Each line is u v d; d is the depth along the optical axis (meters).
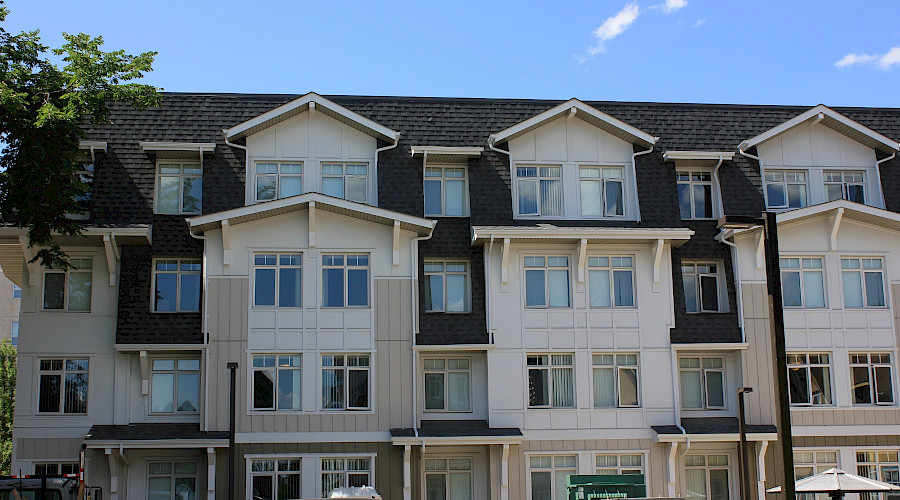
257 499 31.11
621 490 27.11
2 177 27.58
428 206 34.19
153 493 31.22
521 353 32.81
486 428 32.00
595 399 33.03
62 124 27.47
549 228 32.69
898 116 37.44
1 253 33.38
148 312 31.78
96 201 32.41
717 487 33.00
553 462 32.50
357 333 32.28
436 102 35.44
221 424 31.28
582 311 33.28
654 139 34.50
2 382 57.38
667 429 32.41
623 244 33.62
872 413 33.72
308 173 33.78
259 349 31.88
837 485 26.28
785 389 20.66
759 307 33.91
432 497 32.09
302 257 32.56
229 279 32.16
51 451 31.28
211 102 34.56
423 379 32.97
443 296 33.47
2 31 28.31
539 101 35.94
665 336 33.38
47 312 31.97
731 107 36.66
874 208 33.88
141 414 31.80
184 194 33.44
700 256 34.28
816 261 34.59
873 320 34.28
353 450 31.59
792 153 35.78
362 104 35.06
